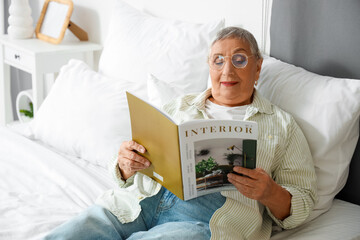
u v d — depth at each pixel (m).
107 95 1.90
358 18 1.49
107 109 1.86
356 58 1.51
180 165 1.17
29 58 2.48
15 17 2.68
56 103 1.98
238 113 1.48
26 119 2.95
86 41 2.74
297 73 1.60
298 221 1.32
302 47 1.67
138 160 1.32
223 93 1.45
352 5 1.49
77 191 1.60
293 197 1.30
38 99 2.52
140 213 1.39
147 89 1.91
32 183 1.66
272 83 1.61
